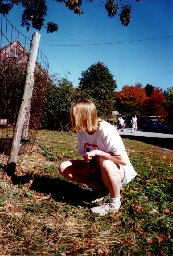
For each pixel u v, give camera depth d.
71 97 22.12
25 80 4.58
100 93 31.91
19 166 5.26
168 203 4.07
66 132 19.67
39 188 4.14
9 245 2.65
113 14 10.32
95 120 3.37
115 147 3.33
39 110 6.86
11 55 4.91
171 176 5.88
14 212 3.28
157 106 76.56
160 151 12.59
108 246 2.81
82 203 3.76
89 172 3.82
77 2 10.02
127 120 57.00
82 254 2.62
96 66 66.62
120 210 3.62
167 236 3.10
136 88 80.44
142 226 3.28
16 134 4.48
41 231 2.95
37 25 10.22
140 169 6.27
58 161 6.41
